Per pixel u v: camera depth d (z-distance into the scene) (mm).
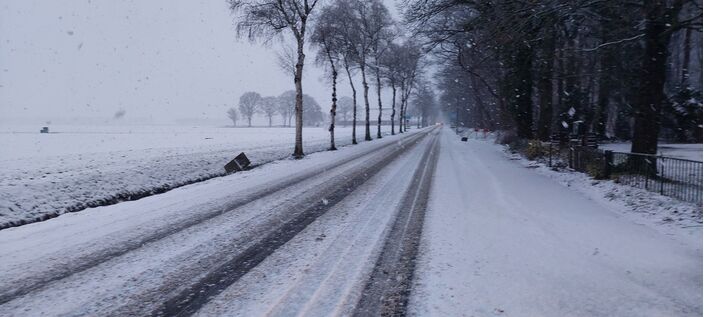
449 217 8641
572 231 7551
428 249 6551
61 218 9273
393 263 5941
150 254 6492
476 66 32531
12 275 5684
